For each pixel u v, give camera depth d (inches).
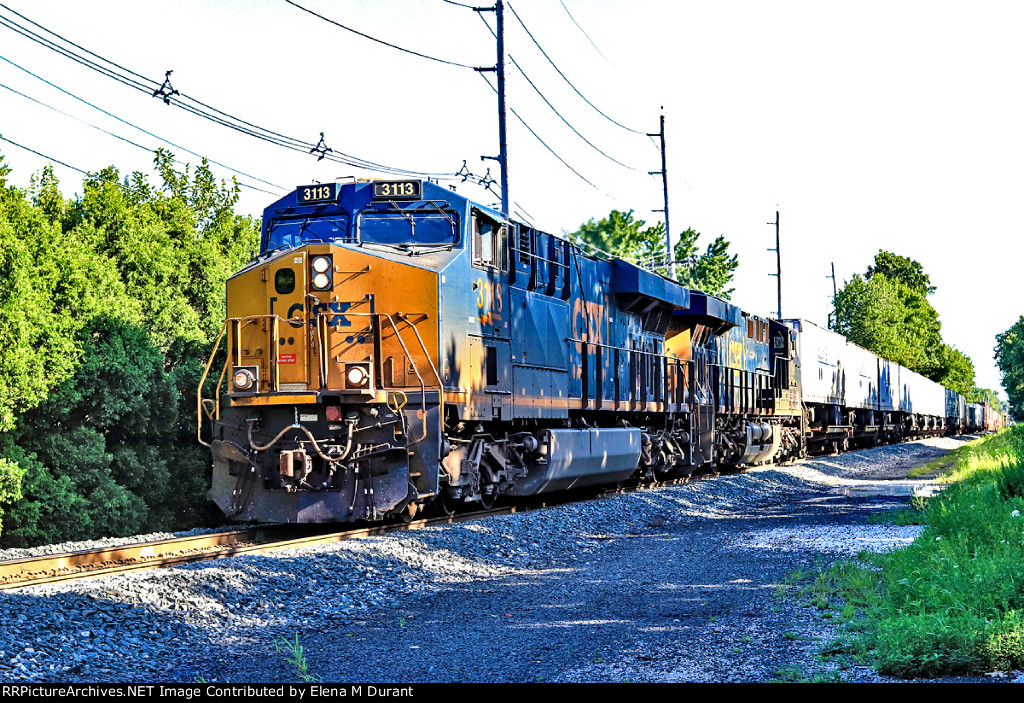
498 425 657.6
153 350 833.5
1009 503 586.6
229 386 571.2
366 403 536.4
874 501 835.4
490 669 297.4
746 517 737.0
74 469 764.6
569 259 752.3
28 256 733.3
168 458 863.7
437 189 585.6
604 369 809.5
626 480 901.2
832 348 1689.2
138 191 1061.8
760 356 1298.0
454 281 565.3
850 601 364.2
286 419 551.2
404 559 476.1
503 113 969.5
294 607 392.8
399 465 534.3
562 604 395.5
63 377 754.8
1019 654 269.0
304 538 512.7
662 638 323.0
